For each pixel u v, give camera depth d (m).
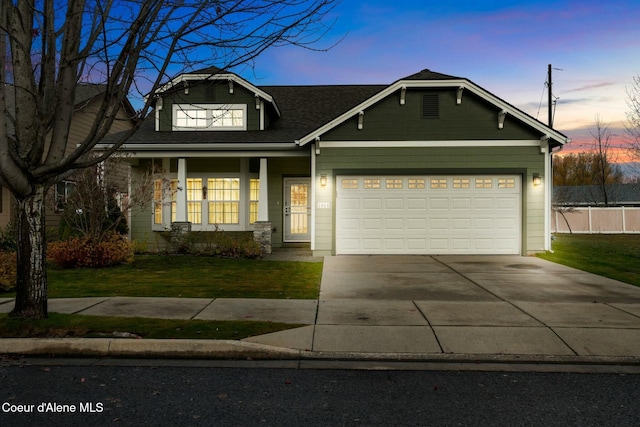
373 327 6.62
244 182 16.69
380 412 4.19
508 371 5.25
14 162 5.92
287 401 4.41
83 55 6.06
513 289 9.35
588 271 11.55
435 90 14.25
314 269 11.84
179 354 5.73
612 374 5.17
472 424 3.96
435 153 14.27
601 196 42.59
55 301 7.95
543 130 13.86
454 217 14.36
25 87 6.15
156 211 16.58
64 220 13.64
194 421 3.98
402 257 13.93
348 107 18.89
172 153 14.95
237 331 6.29
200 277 10.58
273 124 17.50
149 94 6.34
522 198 14.21
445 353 5.68
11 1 5.95
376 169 14.32
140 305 7.74
